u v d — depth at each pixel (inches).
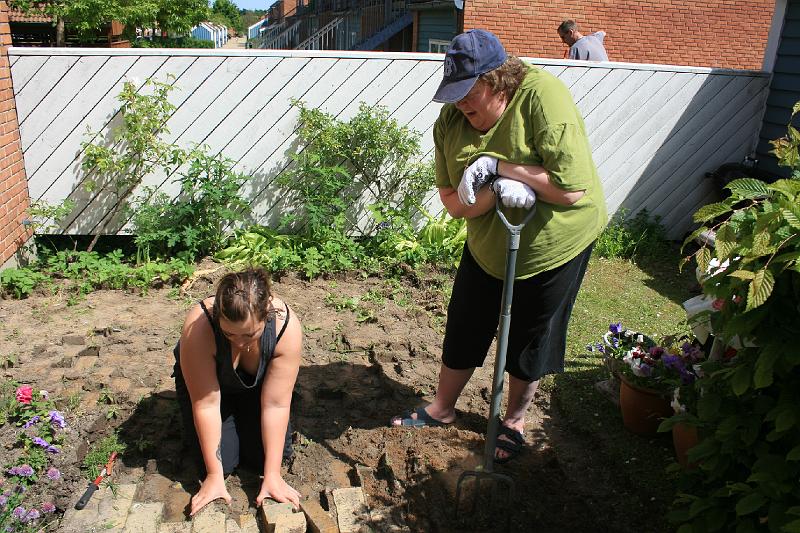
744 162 274.8
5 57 209.0
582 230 116.6
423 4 642.2
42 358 161.5
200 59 226.2
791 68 257.3
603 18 573.0
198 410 112.1
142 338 175.2
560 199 107.7
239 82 231.1
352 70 237.3
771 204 93.6
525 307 121.6
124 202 234.2
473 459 129.4
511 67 106.0
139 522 108.5
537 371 128.9
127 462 124.6
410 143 243.6
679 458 123.6
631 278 244.8
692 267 256.7
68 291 205.5
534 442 140.3
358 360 169.9
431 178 247.6
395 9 745.6
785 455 92.9
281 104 235.9
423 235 251.1
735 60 602.2
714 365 107.7
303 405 147.3
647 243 268.7
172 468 124.0
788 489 85.4
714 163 276.2
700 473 106.3
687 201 279.4
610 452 134.5
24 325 180.4
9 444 123.6
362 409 147.3
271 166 241.1
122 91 223.1
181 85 227.6
